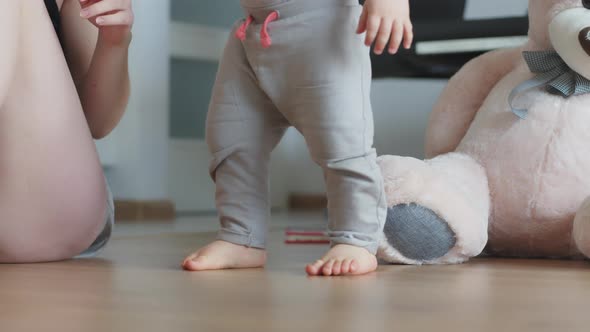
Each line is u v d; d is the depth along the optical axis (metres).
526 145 1.40
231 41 1.19
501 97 1.48
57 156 1.17
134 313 0.73
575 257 1.42
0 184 1.15
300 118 1.13
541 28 1.46
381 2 1.07
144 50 2.87
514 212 1.40
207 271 1.12
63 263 1.24
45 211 1.19
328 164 1.12
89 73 1.31
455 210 1.26
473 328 0.67
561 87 1.40
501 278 1.08
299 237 1.88
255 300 0.82
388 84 3.24
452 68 2.59
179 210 3.36
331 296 0.86
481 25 2.46
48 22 1.15
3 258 1.23
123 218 2.82
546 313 0.76
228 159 1.19
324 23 1.10
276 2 1.10
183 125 3.43
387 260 1.28
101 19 1.19
